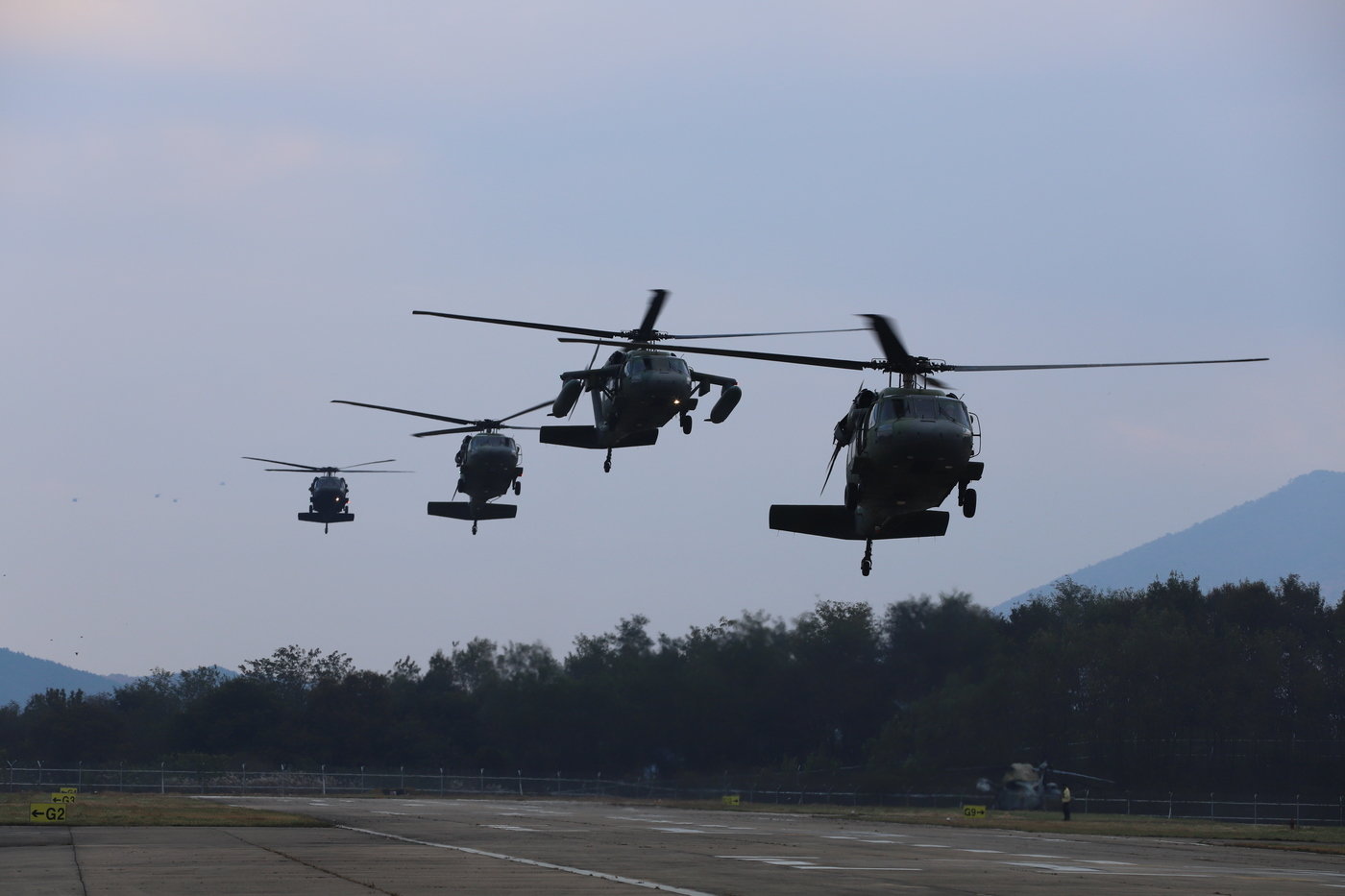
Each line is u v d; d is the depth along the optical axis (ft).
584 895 55.06
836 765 291.79
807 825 135.13
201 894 54.24
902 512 102.83
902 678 304.71
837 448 104.06
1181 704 274.77
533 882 60.90
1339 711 281.13
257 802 176.86
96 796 190.70
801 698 309.83
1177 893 58.75
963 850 92.17
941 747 279.49
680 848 87.45
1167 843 108.47
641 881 62.49
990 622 306.96
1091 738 276.41
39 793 205.87
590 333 112.06
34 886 57.21
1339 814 235.20
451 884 59.06
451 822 120.26
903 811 213.05
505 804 195.72
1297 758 270.87
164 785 266.36
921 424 94.22
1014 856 86.02
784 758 305.32
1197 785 268.41
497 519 189.57
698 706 314.35
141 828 102.53
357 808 159.12
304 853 77.61
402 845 85.46
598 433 136.56
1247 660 286.25
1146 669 277.44
